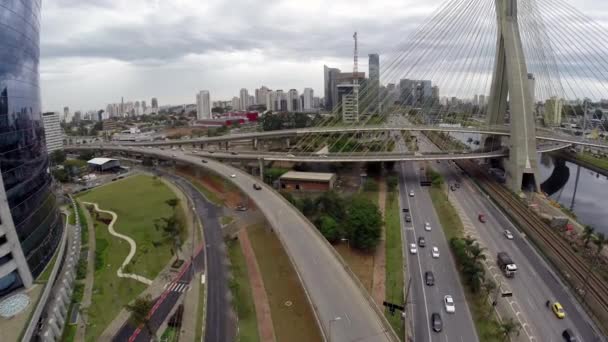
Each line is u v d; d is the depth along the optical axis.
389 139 193.00
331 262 66.50
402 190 125.12
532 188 124.19
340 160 135.62
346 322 51.00
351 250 80.75
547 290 66.19
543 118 197.12
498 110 143.00
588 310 59.94
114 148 198.50
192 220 103.00
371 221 81.06
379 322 51.06
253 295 66.88
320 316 52.19
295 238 76.19
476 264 67.94
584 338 54.75
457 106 185.00
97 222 101.75
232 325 58.94
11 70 59.69
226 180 132.00
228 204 116.19
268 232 92.44
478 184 131.88
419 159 133.38
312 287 58.84
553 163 186.62
